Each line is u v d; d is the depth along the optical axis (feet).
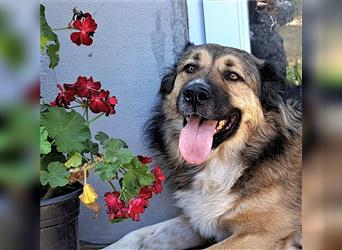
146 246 3.54
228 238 3.37
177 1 3.84
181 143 3.39
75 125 2.99
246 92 3.43
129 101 3.93
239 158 3.50
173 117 3.66
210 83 3.33
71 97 3.09
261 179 3.44
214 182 3.55
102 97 3.09
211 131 3.40
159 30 3.86
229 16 3.89
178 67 3.61
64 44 3.87
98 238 3.99
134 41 3.88
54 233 2.99
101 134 3.21
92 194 2.96
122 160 2.95
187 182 3.67
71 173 3.01
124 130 3.95
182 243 3.65
